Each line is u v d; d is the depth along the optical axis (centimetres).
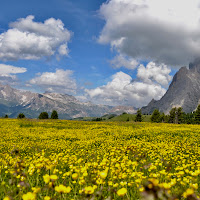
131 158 795
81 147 1497
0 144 1560
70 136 2377
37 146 1473
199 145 1484
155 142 1670
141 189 356
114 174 533
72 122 4594
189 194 239
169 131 2739
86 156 913
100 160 830
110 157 891
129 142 1695
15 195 352
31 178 541
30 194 307
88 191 318
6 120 4278
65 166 770
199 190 465
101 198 342
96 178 462
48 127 3550
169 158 908
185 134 2400
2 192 424
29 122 4038
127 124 4359
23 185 383
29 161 832
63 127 3616
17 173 455
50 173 577
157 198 185
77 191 476
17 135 2330
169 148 1202
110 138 2098
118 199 409
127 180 533
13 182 421
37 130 3002
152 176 519
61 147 1444
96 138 2098
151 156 925
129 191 473
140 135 2339
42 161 594
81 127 3691
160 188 192
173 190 407
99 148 1364
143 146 1373
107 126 3747
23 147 1395
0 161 775
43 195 433
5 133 2492
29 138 2158
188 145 1407
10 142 1773
